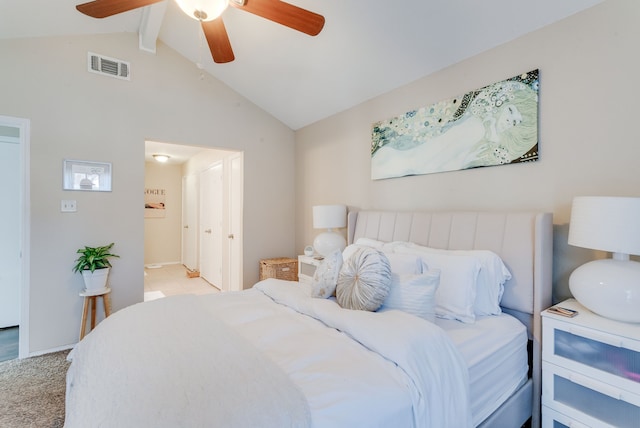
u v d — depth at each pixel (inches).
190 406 33.1
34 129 101.9
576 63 68.6
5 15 87.9
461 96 89.5
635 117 61.5
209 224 208.4
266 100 147.3
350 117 130.1
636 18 61.1
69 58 107.9
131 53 119.7
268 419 32.3
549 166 73.1
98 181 112.7
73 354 62.1
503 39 79.5
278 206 161.8
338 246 121.4
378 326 50.9
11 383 84.7
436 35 84.2
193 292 183.5
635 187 61.6
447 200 94.1
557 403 59.3
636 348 48.7
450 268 71.8
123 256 117.6
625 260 56.6
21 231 100.3
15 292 124.3
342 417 34.8
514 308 72.2
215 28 72.7
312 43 102.1
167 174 275.7
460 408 46.3
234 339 50.8
